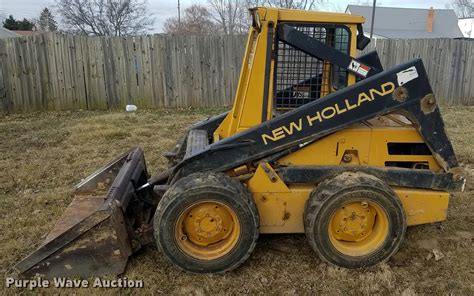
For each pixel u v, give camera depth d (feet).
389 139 10.90
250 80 10.89
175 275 10.36
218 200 9.87
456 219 13.38
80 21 80.02
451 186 10.94
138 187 12.35
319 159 10.95
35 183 16.83
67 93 30.99
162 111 31.22
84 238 9.89
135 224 11.51
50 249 9.84
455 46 33.24
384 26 99.19
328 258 10.36
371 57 12.64
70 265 10.01
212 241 10.36
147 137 23.84
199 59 31.65
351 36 11.19
